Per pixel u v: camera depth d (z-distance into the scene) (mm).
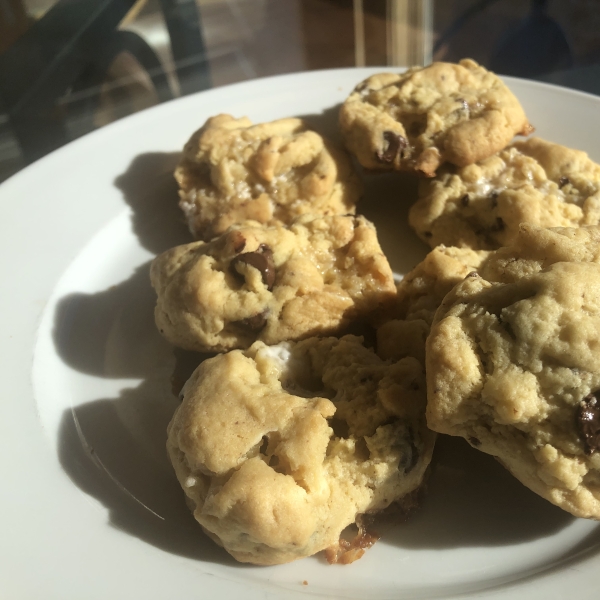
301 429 133
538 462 130
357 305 167
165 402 169
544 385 129
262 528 125
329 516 132
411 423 141
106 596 125
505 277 149
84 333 182
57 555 131
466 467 153
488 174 202
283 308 162
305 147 204
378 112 211
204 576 129
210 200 203
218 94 239
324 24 368
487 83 219
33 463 147
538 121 229
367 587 135
